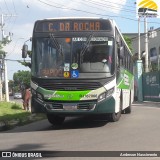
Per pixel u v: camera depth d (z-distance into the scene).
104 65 14.45
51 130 15.06
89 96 14.22
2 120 18.95
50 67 14.58
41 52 14.79
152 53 57.75
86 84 14.27
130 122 16.75
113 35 14.64
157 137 12.09
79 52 14.56
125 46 19.64
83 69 14.40
